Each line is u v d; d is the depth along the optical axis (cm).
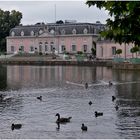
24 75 11738
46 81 9694
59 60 18262
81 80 9800
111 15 1343
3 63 19312
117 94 6781
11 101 5922
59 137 3512
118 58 14675
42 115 4619
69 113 4762
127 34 1380
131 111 4847
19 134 3619
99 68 14812
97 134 3625
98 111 4875
